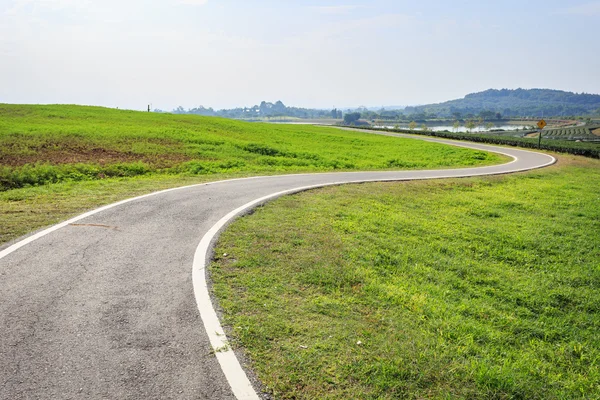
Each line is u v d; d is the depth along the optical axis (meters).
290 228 8.01
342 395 3.27
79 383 3.24
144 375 3.37
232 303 4.71
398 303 5.23
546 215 12.30
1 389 3.13
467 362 3.92
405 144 41.78
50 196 9.94
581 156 35.22
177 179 14.10
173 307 4.54
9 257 5.81
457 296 6.01
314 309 4.75
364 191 13.20
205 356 3.66
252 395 3.19
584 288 7.04
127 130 27.94
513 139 46.81
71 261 5.76
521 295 6.42
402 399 3.29
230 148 25.03
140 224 7.74
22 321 4.13
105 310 4.41
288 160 23.14
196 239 6.95
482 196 14.53
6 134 21.52
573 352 4.81
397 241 8.18
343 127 78.00
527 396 3.56
